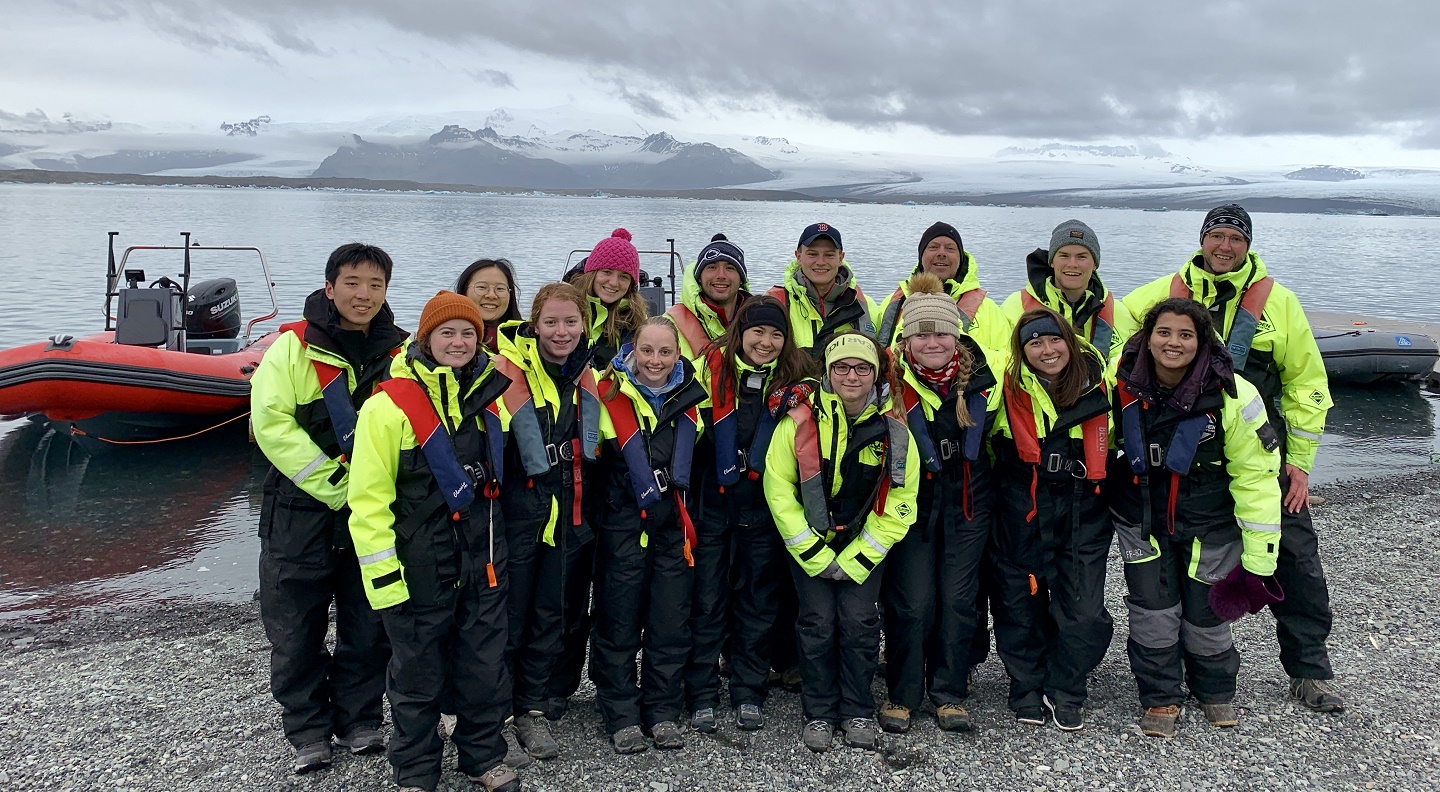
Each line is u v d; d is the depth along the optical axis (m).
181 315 9.37
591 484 3.12
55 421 8.95
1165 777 2.95
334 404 2.81
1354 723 3.26
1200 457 3.04
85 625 4.61
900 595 3.15
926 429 3.05
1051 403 3.06
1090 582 3.11
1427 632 4.08
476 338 2.70
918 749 3.11
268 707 3.47
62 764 3.06
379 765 3.01
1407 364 11.62
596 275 3.68
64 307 18.16
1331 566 5.02
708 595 3.23
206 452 8.73
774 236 55.31
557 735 3.21
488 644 2.78
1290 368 3.45
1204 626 3.17
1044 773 2.97
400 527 2.66
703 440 3.22
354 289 2.81
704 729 3.21
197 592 5.25
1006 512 3.20
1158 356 2.96
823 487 3.04
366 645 3.03
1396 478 7.57
